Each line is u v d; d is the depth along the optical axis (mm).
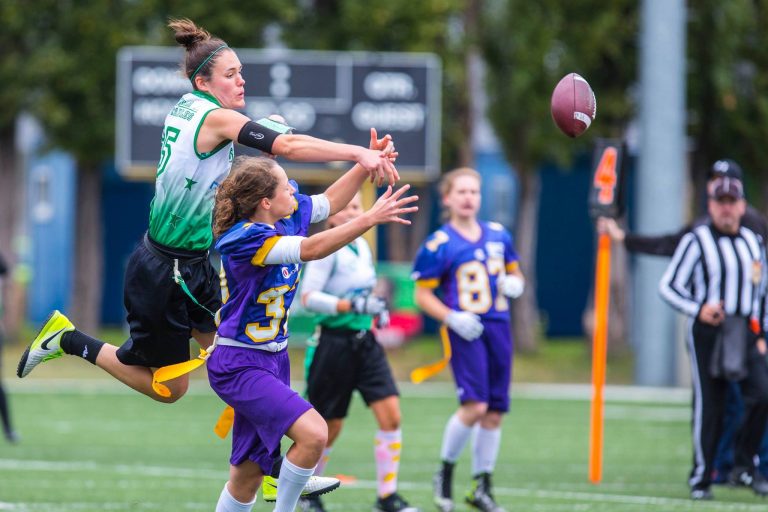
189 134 18234
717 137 72688
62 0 71125
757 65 71812
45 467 33188
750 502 27188
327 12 73312
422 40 72000
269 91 62438
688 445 40031
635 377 63719
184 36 18750
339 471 33031
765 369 28547
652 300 61562
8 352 73250
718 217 28312
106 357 19938
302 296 25625
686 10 70625
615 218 30547
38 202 100375
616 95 72250
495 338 26125
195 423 46094
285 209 18484
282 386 18266
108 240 103875
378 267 73500
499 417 26156
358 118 62812
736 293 28016
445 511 25984
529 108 73000
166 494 28156
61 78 70812
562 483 30734
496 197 99125
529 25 72312
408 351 77000
